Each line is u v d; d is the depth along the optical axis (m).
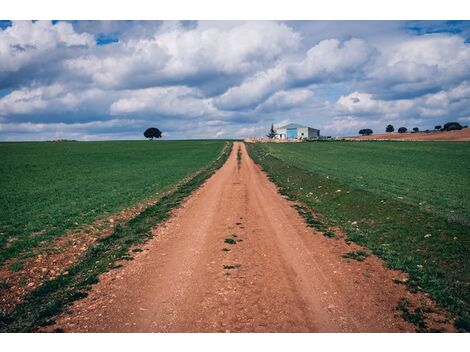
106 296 9.59
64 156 66.25
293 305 9.00
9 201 23.00
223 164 53.66
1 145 100.25
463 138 97.38
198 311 8.75
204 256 12.66
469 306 8.87
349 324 8.16
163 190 28.23
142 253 13.05
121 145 112.69
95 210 20.33
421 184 27.62
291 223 17.33
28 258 12.58
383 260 12.01
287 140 130.62
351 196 22.42
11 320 8.57
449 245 12.39
